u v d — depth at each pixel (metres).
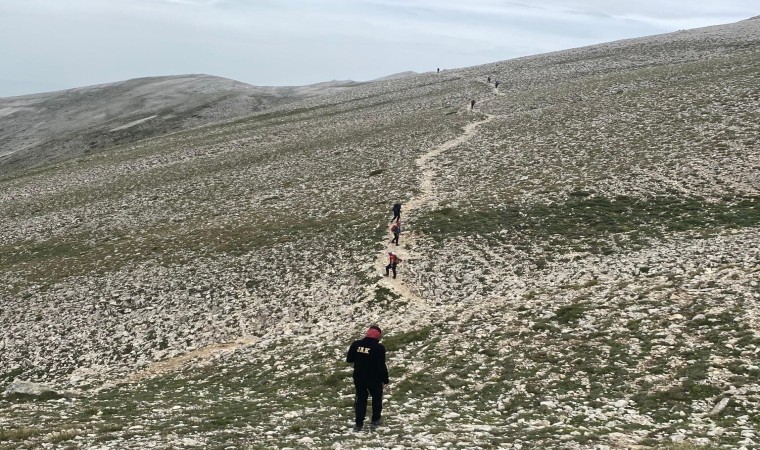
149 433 15.68
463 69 151.38
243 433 15.53
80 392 25.89
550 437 13.98
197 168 78.88
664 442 13.07
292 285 36.91
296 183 63.72
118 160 94.75
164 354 30.95
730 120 52.00
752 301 21.36
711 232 33.22
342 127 93.38
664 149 49.12
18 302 40.69
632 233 35.59
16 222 65.50
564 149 56.03
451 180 53.81
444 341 24.81
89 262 47.47
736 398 15.57
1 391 27.97
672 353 18.95
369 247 40.56
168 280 40.69
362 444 13.62
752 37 103.25
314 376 23.66
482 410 17.66
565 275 31.38
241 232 48.75
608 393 17.52
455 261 36.28
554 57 134.88
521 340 22.89
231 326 33.00
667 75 78.38
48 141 162.38
